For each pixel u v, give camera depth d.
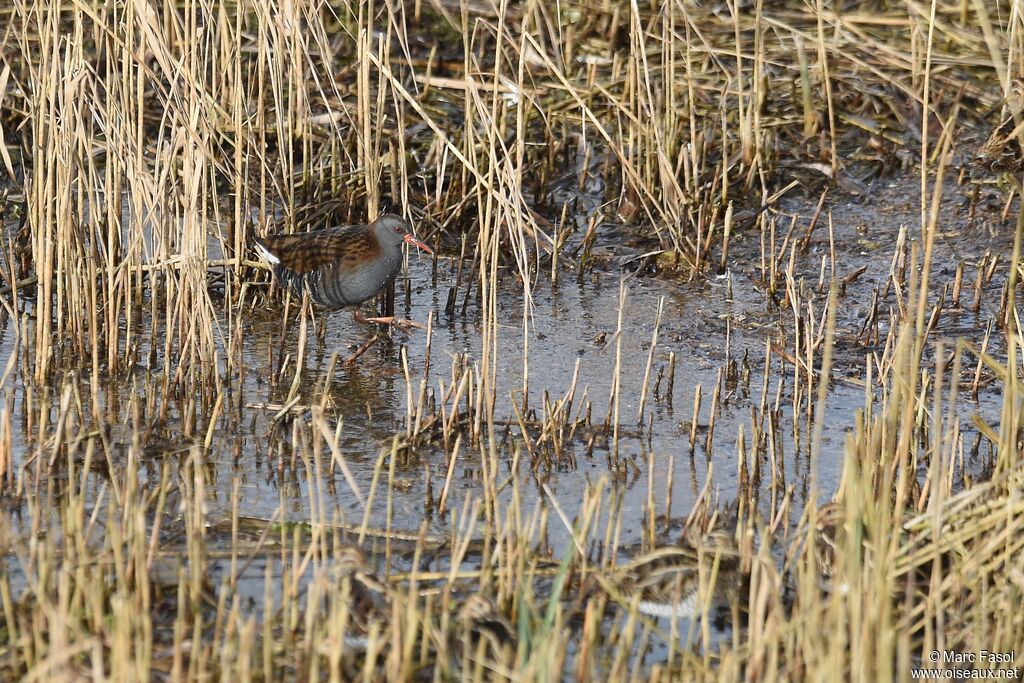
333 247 14.80
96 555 9.66
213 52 16.06
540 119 19.81
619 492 11.55
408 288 15.77
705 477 11.89
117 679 7.78
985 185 18.45
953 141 19.27
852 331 15.01
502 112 17.06
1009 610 8.78
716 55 20.86
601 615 9.09
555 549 10.52
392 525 10.84
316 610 8.49
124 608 8.22
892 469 10.73
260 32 16.36
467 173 17.98
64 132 13.29
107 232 14.61
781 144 19.59
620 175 19.06
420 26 21.69
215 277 15.92
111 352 13.47
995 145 19.08
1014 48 19.52
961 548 9.57
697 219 17.78
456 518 10.99
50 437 12.03
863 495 9.39
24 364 13.20
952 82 20.47
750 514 10.62
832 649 7.85
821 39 18.98
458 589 9.73
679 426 12.88
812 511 9.02
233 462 11.88
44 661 8.02
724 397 13.50
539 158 19.16
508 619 9.27
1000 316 14.85
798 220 17.91
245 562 10.03
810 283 16.25
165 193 14.37
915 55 19.53
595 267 16.88
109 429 12.34
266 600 8.67
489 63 20.94
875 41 20.58
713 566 9.15
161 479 11.09
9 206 17.39
